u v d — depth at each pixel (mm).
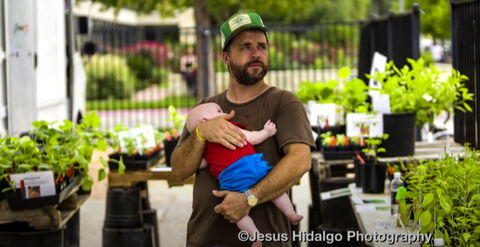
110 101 16594
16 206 3682
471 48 4570
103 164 4223
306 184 7727
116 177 4598
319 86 5203
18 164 3871
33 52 6645
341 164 4652
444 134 6484
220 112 2869
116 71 16766
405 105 4500
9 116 5832
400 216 3262
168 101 17422
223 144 2715
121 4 13562
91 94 16328
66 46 8742
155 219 5105
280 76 17500
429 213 2598
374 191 4020
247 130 2791
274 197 2674
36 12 6816
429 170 3053
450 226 2730
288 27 12031
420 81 4578
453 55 4930
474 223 2611
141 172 4582
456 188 2717
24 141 3953
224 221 2793
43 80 7281
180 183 4578
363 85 4973
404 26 6391
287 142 2689
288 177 2635
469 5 4574
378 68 5578
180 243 5531
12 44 6000
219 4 14000
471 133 4672
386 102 4379
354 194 4047
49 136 3928
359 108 4590
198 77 11969
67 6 8766
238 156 2713
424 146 4824
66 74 8680
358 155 4176
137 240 4590
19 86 6199
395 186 3500
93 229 5965
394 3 26953
